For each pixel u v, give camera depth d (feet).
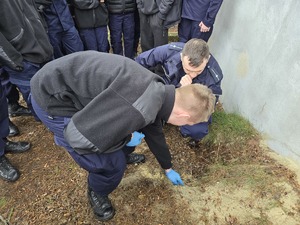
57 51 10.59
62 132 5.18
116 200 6.81
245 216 6.14
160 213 6.49
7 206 6.70
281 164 7.08
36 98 4.92
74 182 7.21
